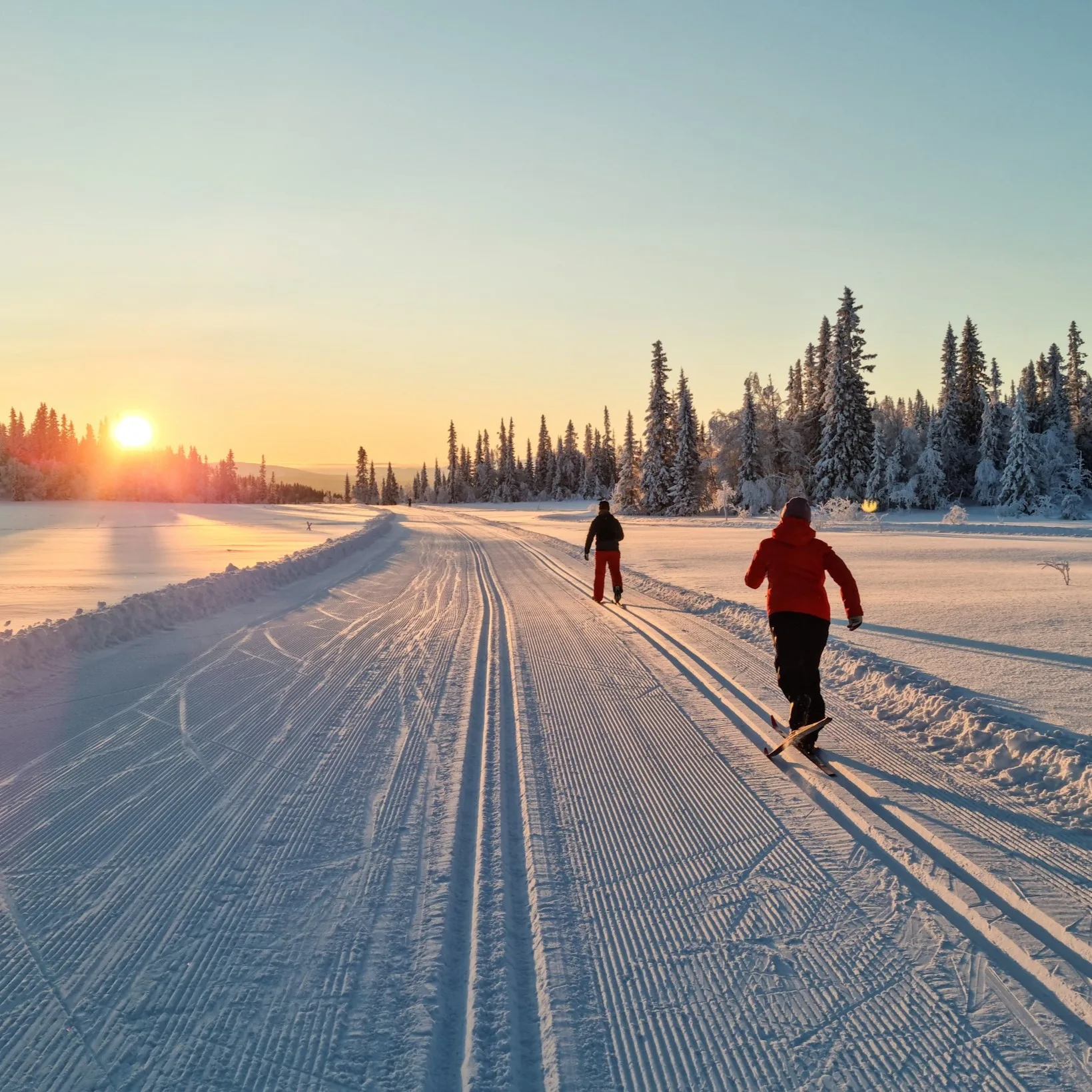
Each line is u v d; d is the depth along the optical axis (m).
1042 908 3.60
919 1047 2.77
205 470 172.12
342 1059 2.72
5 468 130.50
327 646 10.17
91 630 9.83
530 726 6.69
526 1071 2.69
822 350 65.44
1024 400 55.12
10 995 3.08
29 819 4.72
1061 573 17.56
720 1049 2.79
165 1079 2.62
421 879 4.03
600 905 3.80
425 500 168.12
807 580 5.93
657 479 67.62
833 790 5.18
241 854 4.29
